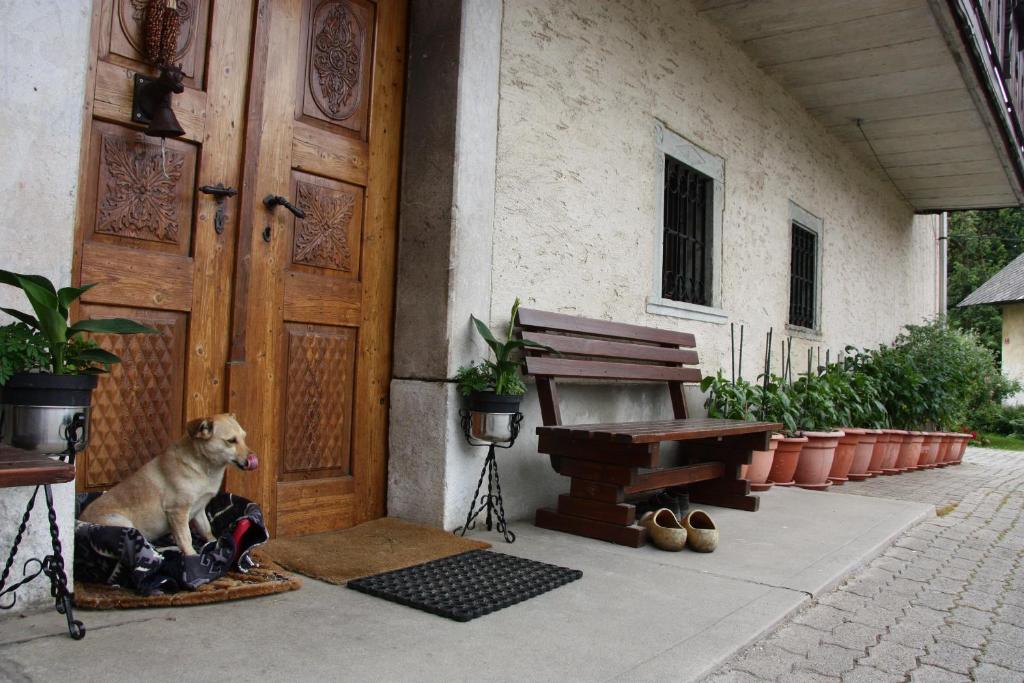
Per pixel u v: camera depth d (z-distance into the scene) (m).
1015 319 24.03
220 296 3.21
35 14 2.41
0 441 2.20
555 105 4.64
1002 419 19.52
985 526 5.13
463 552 3.39
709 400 6.21
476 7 3.99
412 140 4.02
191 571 2.55
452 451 3.79
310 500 3.58
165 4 2.92
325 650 2.21
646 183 5.56
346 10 3.77
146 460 2.97
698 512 3.90
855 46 6.82
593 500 3.96
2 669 1.92
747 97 7.10
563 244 4.70
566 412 4.71
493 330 4.14
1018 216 31.89
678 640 2.47
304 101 3.58
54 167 2.46
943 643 2.75
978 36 6.82
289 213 3.50
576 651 2.32
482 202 4.05
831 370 8.45
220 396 3.21
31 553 2.27
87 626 2.25
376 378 3.95
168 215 3.05
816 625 2.86
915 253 12.96
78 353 2.32
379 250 3.96
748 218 7.12
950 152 9.71
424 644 2.30
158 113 2.88
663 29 5.79
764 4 6.12
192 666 2.03
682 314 5.97
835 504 5.33
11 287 2.38
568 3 4.77
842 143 9.51
